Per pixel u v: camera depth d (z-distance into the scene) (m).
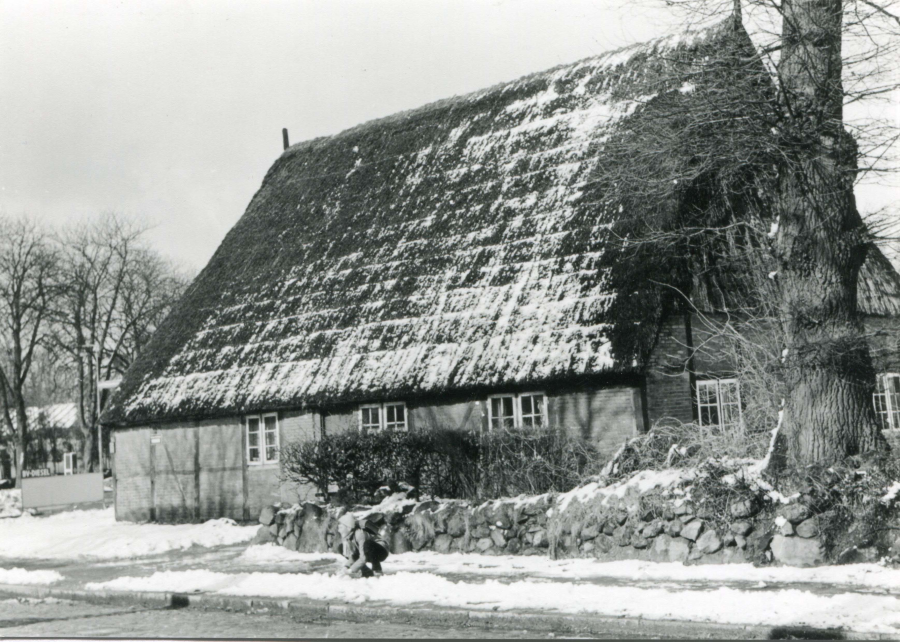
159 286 60.84
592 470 17.50
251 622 11.68
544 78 27.94
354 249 27.50
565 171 24.30
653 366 19.84
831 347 13.59
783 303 14.30
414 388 22.12
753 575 12.14
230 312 29.27
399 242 26.41
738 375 16.83
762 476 13.47
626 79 25.59
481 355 21.50
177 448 28.12
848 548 12.42
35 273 56.09
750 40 14.52
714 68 14.34
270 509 18.94
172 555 19.83
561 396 20.50
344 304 25.95
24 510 37.12
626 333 19.55
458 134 28.42
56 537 25.09
